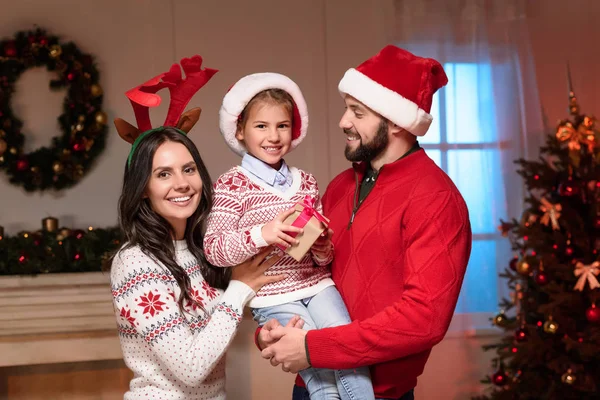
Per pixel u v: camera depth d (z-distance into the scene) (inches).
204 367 68.7
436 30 169.6
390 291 72.1
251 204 76.3
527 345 139.1
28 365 149.2
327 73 168.2
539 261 140.3
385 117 73.5
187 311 72.8
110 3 159.8
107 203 158.9
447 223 69.1
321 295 75.5
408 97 73.4
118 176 159.5
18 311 137.9
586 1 182.7
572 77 181.8
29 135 156.2
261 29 165.8
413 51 168.7
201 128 161.6
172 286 72.5
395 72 73.6
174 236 76.9
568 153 144.1
